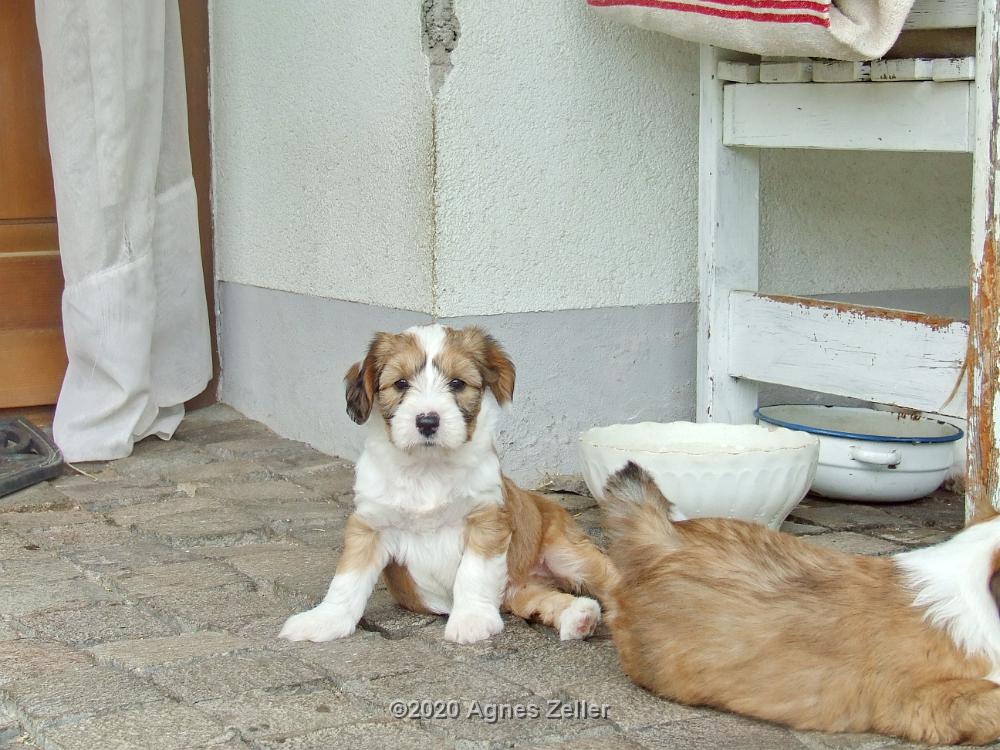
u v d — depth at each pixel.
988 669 2.15
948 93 2.64
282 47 3.15
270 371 3.28
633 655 2.26
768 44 2.63
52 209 3.23
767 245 3.13
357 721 2.19
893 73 2.67
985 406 2.58
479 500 2.43
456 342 2.44
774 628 2.19
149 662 2.31
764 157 3.10
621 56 2.97
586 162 2.97
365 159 2.99
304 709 2.21
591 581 2.51
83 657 2.33
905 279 3.25
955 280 3.29
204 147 3.36
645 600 2.25
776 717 2.19
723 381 2.99
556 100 2.93
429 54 2.84
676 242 3.05
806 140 2.81
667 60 3.00
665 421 3.09
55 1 3.01
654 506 2.30
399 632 2.43
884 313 2.78
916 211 3.24
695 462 2.66
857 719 2.17
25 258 3.21
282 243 3.21
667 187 3.03
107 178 3.05
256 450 3.15
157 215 3.20
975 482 2.60
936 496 2.96
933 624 2.16
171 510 2.83
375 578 2.44
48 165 3.22
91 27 3.02
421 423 2.37
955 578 2.17
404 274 2.94
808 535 2.75
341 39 3.01
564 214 2.96
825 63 2.77
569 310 2.98
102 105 3.04
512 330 2.94
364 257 3.02
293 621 2.40
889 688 2.16
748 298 2.95
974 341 2.59
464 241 2.89
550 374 2.98
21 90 3.19
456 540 2.45
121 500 2.88
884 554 2.66
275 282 3.24
